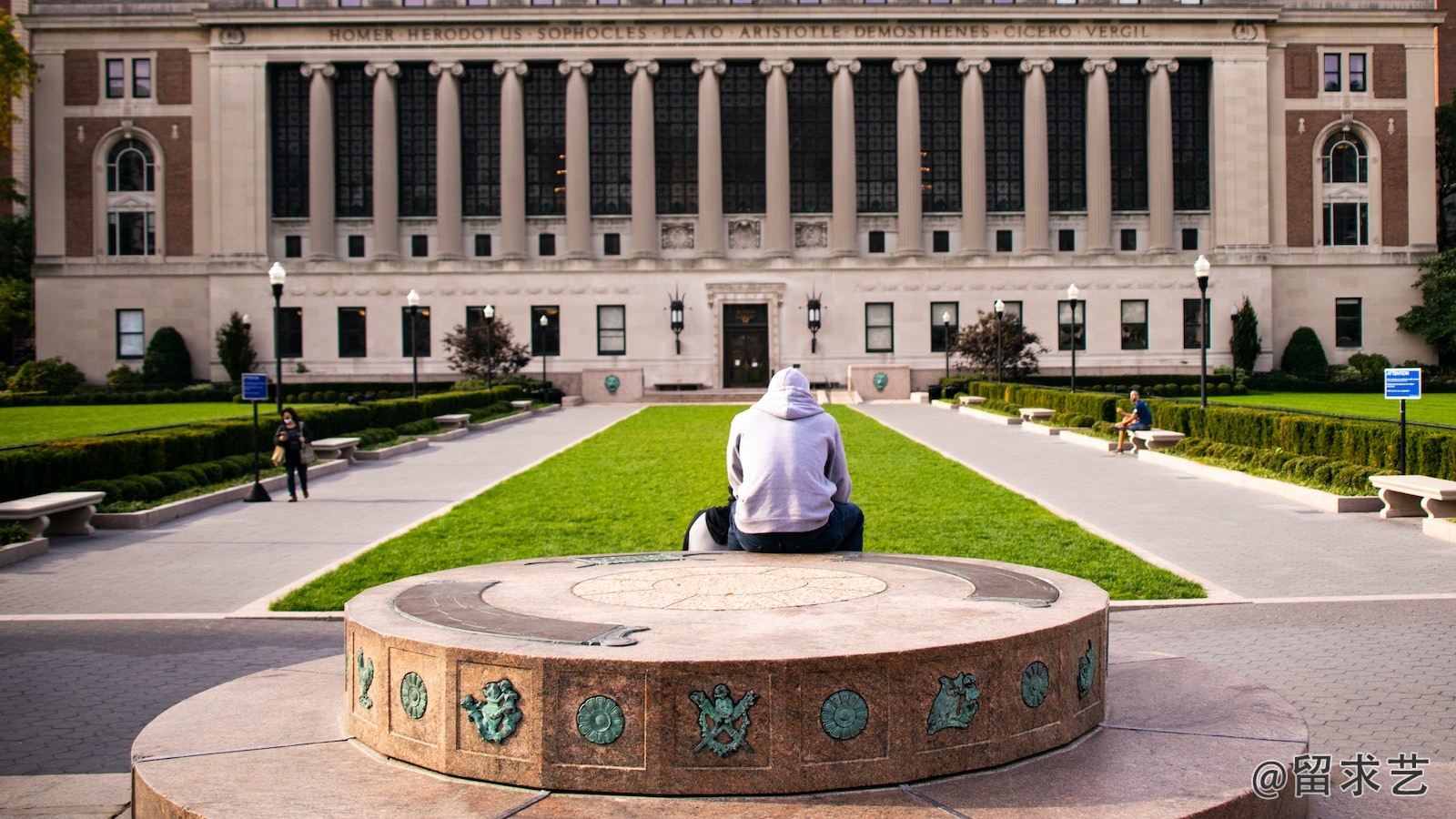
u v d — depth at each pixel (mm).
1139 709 7434
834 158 71562
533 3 71812
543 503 23016
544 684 5941
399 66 71000
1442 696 10148
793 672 5820
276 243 72000
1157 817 5645
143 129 71750
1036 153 71125
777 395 9938
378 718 6660
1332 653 11688
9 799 7969
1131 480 27156
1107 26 70875
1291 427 27062
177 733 7180
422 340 71250
